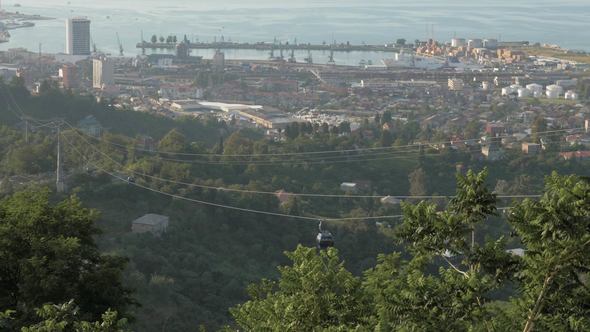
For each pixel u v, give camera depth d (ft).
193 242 365.40
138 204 400.47
